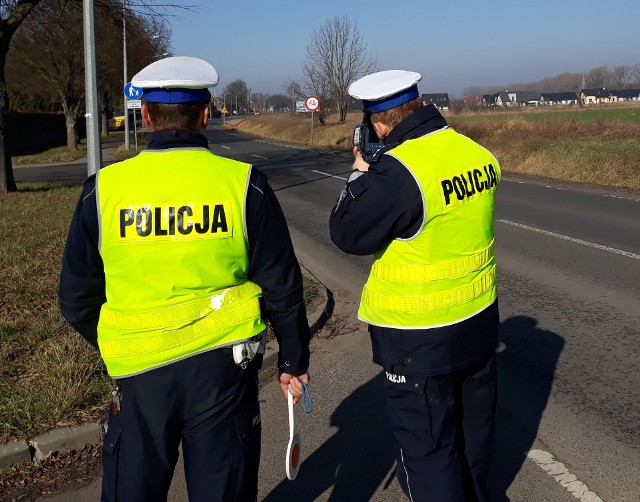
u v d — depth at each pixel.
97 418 3.66
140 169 1.98
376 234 2.30
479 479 2.63
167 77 1.99
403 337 2.37
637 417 3.79
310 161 25.39
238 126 73.19
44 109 48.47
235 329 1.99
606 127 21.34
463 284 2.38
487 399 2.59
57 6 17.08
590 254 7.90
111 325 1.98
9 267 7.11
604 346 4.91
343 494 3.13
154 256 1.93
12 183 15.09
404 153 2.30
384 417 3.93
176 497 3.12
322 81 42.66
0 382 4.07
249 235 2.00
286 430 3.79
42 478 3.28
